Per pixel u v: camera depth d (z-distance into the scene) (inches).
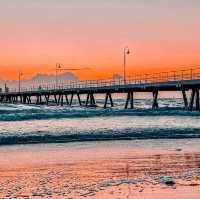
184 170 550.0
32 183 471.5
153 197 403.5
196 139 939.3
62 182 476.1
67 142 890.7
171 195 410.6
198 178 491.2
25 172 542.3
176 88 2047.2
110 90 2662.4
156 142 884.0
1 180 489.4
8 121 1450.5
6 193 423.8
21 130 1087.6
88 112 1825.8
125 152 729.0
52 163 614.9
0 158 667.4
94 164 602.5
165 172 535.5
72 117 1625.2
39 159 655.8
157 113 1800.0
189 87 1956.2
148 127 1151.0
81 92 3093.0
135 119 1534.2
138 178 493.4
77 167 578.6
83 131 1055.0
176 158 654.5
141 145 832.9
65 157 674.8
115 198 401.4
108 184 460.4
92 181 480.1
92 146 823.1
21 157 678.5
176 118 1589.6
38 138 946.1
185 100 2153.1
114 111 1943.9
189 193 418.3
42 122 1393.9
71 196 410.0
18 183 472.1
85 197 406.0
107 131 1055.0
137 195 411.5
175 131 1065.5
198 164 598.9
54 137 960.9
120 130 1074.1
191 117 1640.0
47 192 426.3
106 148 788.6
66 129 1107.3
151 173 529.3
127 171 545.6
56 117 1615.4
